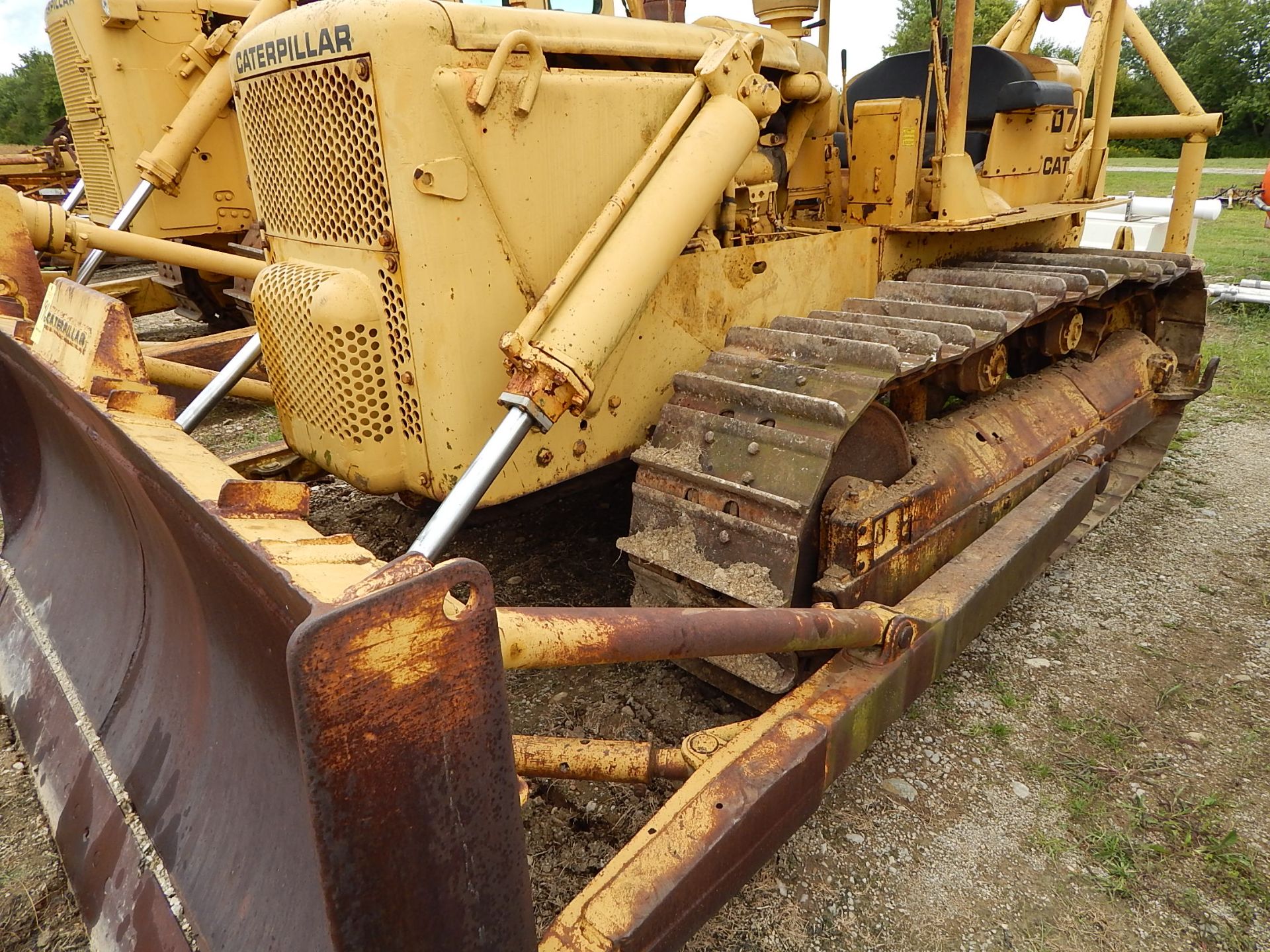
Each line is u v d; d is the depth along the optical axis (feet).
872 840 7.18
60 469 8.89
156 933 5.21
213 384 8.55
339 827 3.27
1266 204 39.91
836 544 7.41
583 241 6.87
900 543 8.02
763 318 9.59
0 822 7.31
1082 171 14.79
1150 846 7.14
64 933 6.37
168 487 4.80
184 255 13.75
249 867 4.92
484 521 9.51
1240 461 15.52
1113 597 11.00
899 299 10.23
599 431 8.20
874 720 6.62
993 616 8.27
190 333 24.57
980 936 6.32
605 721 8.57
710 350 9.11
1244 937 6.34
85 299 6.77
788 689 7.16
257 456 11.49
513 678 9.34
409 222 6.53
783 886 6.73
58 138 30.99
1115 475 14.12
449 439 7.13
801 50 10.84
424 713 3.41
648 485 8.14
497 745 3.71
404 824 3.47
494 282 7.04
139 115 18.12
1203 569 11.69
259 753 5.11
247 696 5.28
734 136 7.45
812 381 7.71
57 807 6.66
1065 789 7.77
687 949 6.20
